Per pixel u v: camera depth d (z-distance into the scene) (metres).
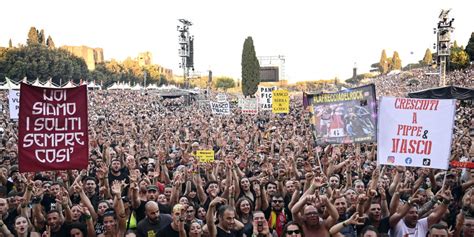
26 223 7.25
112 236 7.66
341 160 13.05
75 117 8.51
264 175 10.09
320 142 10.81
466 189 9.53
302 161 12.78
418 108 8.14
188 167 12.21
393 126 8.23
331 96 10.72
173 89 79.12
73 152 8.49
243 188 9.51
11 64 80.38
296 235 6.57
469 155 12.37
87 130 8.59
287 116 32.81
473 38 78.75
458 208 8.63
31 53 82.19
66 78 88.88
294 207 7.28
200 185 9.85
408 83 75.12
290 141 17.08
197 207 8.90
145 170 12.74
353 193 8.61
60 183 9.34
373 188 8.19
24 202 7.96
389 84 87.94
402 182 9.30
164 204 9.11
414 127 8.15
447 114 8.04
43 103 8.33
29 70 80.94
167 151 15.62
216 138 20.02
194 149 15.57
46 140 8.35
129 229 7.94
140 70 134.88
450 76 66.50
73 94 8.48
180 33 58.44
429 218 7.46
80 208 7.88
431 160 8.06
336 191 8.06
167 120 28.81
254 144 18.31
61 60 86.94
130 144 16.11
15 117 19.50
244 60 78.44
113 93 75.50
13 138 16.69
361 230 7.35
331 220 7.13
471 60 79.00
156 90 86.00
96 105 51.12
